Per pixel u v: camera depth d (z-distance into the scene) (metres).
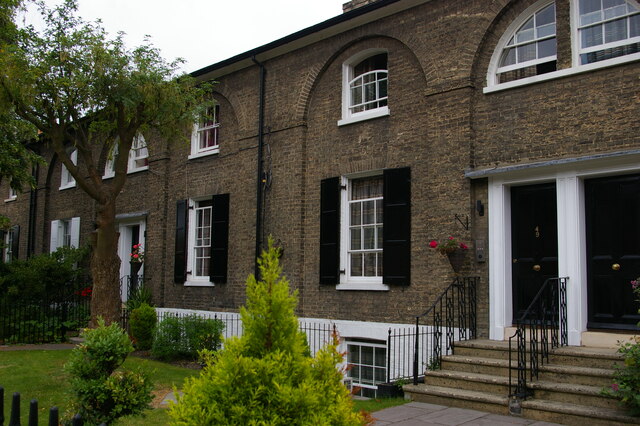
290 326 3.89
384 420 7.38
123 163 12.70
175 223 16.06
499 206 9.84
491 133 10.13
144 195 17.20
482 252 9.96
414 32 11.26
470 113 10.31
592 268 9.01
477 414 7.65
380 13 11.70
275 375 3.64
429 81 10.91
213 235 14.74
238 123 14.49
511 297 9.80
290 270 12.80
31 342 14.60
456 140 10.38
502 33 10.25
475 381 8.30
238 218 14.25
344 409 3.82
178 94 12.26
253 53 13.82
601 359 7.82
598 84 9.08
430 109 10.81
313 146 12.92
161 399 8.76
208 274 15.27
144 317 14.02
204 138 15.85
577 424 7.00
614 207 8.91
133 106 11.65
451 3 10.77
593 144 9.02
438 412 7.79
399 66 11.58
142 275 16.75
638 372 6.64
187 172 15.91
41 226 21.83
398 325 10.86
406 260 10.83
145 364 11.96
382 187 11.83
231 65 14.53
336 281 11.95
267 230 13.41
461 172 10.25
